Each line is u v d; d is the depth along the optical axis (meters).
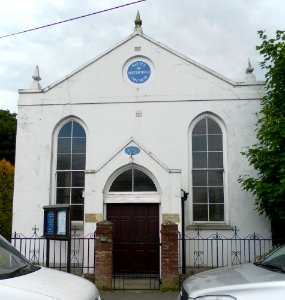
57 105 14.21
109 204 12.80
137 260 12.62
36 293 4.60
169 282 10.54
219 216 13.41
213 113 13.73
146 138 13.71
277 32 12.33
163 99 13.84
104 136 13.85
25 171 13.97
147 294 10.21
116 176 12.70
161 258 10.81
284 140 11.34
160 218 12.32
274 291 4.96
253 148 13.01
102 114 13.97
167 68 13.99
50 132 14.10
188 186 13.39
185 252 12.39
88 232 12.27
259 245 12.88
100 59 14.25
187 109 13.77
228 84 13.80
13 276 4.97
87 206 12.37
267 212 12.09
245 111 13.62
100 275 10.69
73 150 14.15
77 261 13.16
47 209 11.05
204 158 13.73
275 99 12.23
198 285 5.60
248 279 5.35
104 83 14.12
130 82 14.07
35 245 13.52
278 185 11.23
